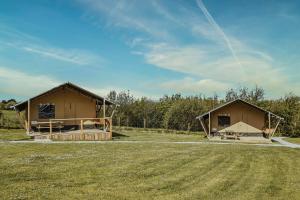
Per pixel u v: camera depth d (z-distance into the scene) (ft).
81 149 66.69
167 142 89.45
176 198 32.12
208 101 167.94
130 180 38.60
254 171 47.65
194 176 42.39
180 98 169.17
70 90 106.01
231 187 37.37
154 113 168.76
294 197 34.14
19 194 31.19
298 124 135.64
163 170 45.47
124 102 171.12
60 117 104.53
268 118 118.11
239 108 114.32
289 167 52.19
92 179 38.34
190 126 157.07
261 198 33.42
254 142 104.99
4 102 180.34
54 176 39.22
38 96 101.45
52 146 70.90
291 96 144.87
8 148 66.03
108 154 59.72
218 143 93.30
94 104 108.06
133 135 112.78
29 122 98.32
